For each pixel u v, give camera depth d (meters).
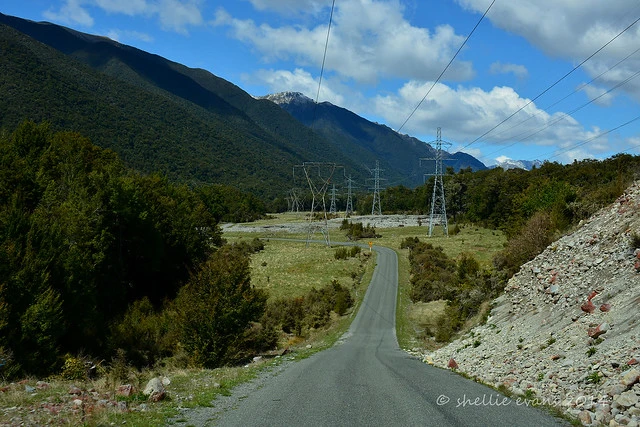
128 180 48.12
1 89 134.12
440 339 29.19
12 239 25.45
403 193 195.50
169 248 56.38
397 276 65.12
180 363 22.42
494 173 130.25
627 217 17.39
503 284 28.27
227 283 22.81
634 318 10.87
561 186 43.84
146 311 39.22
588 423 7.23
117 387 10.59
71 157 52.41
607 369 9.10
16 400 8.78
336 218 157.25
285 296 53.62
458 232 101.19
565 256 19.38
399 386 11.09
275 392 10.67
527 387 10.44
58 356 20.73
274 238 119.12
